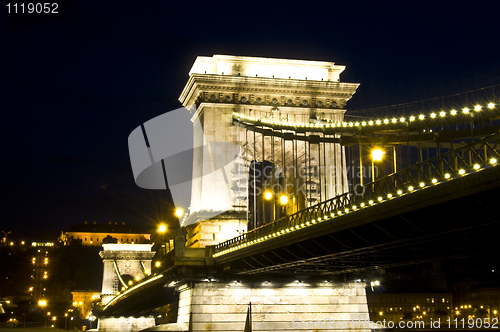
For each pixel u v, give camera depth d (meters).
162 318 179.88
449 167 30.28
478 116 39.44
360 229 40.62
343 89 90.81
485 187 28.08
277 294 71.94
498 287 195.25
